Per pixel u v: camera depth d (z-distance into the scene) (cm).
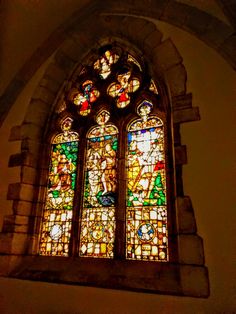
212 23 281
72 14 365
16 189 326
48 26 371
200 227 230
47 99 372
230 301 201
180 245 231
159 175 281
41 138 363
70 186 323
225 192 230
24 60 382
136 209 278
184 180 248
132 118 320
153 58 318
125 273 249
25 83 383
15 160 344
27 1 339
